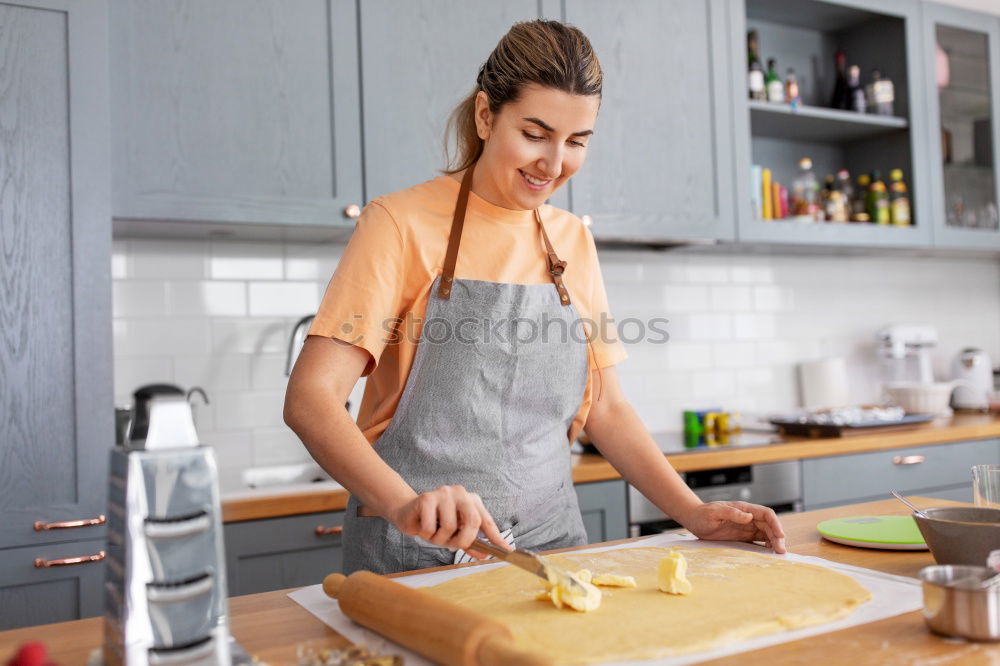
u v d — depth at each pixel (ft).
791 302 11.02
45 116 6.44
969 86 11.00
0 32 6.33
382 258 4.11
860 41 11.03
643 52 8.89
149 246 7.95
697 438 9.33
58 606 6.26
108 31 6.75
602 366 4.70
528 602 3.01
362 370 4.07
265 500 6.61
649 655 2.48
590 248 4.79
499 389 4.33
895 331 11.10
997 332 12.52
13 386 6.24
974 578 2.74
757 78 9.84
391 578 3.44
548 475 4.47
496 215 4.40
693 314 10.38
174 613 2.25
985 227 11.03
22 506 6.21
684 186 9.04
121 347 7.80
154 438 2.33
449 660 2.39
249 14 7.26
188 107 7.02
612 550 3.87
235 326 8.22
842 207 10.34
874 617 2.80
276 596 3.31
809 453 8.63
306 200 7.38
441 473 4.25
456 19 8.00
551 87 3.79
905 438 9.16
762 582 3.20
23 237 6.33
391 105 7.70
